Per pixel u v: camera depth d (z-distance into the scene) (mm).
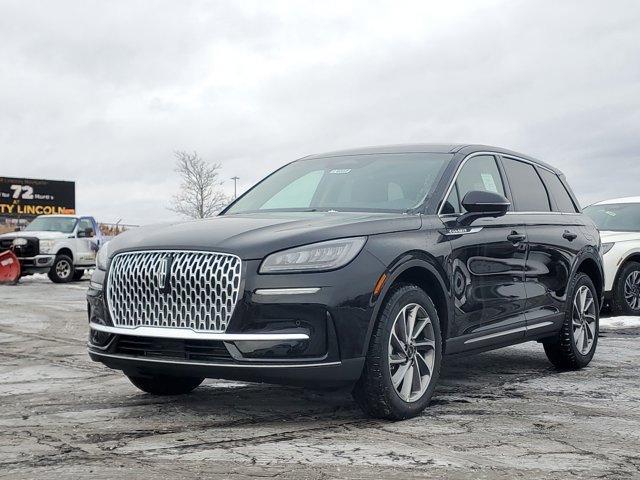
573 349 7105
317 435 4590
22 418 5047
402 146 6512
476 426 4875
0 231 37312
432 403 5613
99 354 5137
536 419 5098
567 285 7039
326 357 4633
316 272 4656
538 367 7402
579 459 4148
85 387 6215
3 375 6809
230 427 4797
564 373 7059
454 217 5734
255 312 4609
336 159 6582
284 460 4031
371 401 4906
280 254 4684
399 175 6008
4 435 4566
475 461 4074
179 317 4801
